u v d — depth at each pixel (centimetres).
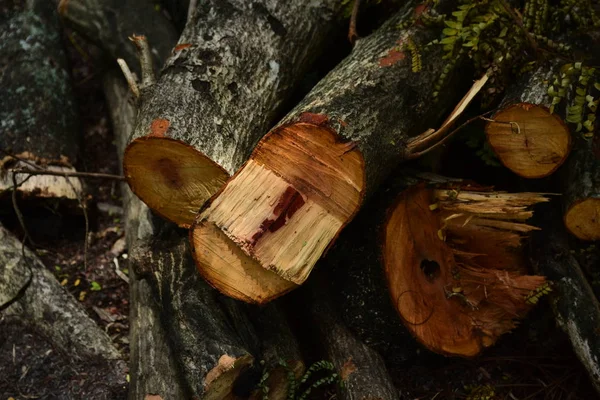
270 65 278
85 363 274
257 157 244
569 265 270
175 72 266
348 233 268
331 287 272
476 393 268
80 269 301
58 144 315
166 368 262
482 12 274
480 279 269
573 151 269
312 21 289
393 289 261
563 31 274
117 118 327
